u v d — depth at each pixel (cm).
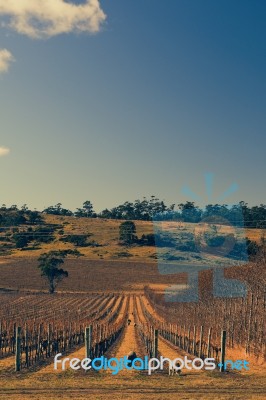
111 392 2131
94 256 16162
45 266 12619
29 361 3191
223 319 4044
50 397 2028
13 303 9681
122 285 12569
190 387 2225
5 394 2106
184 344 3891
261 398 1997
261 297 3316
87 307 9388
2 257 16812
